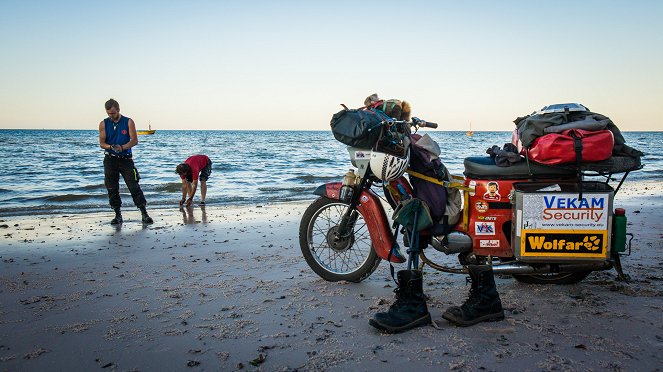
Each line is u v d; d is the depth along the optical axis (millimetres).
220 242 6168
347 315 3473
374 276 4496
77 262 5121
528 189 3465
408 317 3160
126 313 3545
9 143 57031
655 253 5105
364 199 3957
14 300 3855
